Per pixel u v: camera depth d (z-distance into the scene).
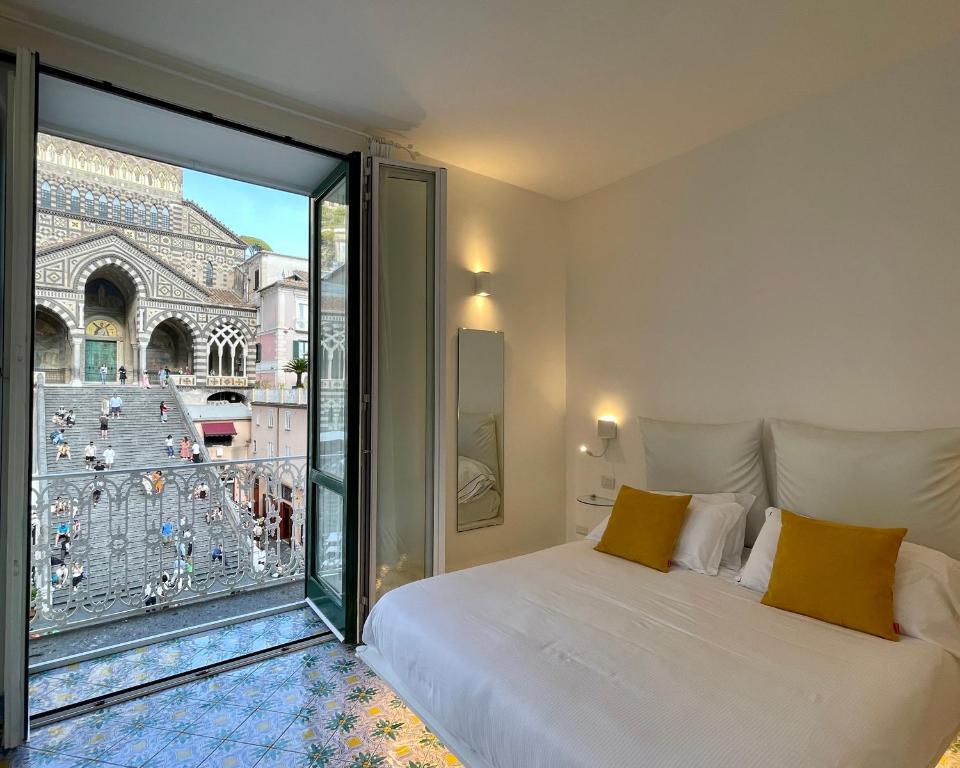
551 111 2.75
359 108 2.71
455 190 3.42
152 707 2.13
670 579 2.29
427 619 1.89
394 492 2.89
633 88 2.52
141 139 2.58
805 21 2.04
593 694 1.36
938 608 1.74
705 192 3.12
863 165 2.45
